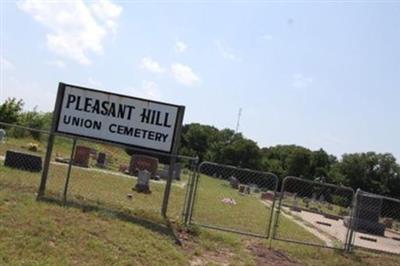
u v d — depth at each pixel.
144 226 10.94
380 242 20.36
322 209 42.28
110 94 12.91
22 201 10.67
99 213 10.88
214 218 17.91
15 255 7.52
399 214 58.44
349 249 13.38
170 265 8.79
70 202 11.73
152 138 12.80
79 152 32.44
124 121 12.87
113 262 8.16
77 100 12.96
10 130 48.09
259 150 112.25
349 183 100.44
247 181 79.88
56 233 8.82
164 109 12.80
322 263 11.38
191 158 13.33
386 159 98.94
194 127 122.56
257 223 18.77
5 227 8.55
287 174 107.50
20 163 20.05
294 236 16.22
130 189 22.34
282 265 10.63
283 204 36.66
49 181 17.89
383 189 97.69
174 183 34.81
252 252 11.32
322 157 107.56
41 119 57.09
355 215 15.21
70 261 7.81
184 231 11.77
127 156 52.19
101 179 24.20
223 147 112.69
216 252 10.65
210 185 45.00
